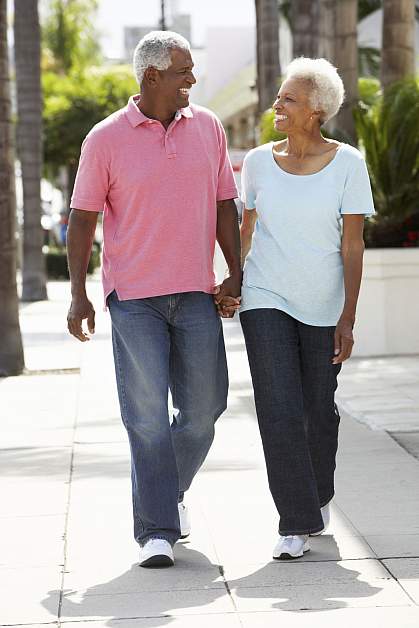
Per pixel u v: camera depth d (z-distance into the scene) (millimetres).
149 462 10594
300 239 10562
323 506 11352
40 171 48469
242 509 12539
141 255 10625
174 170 10555
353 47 29047
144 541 10633
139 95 10812
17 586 10211
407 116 27578
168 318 10781
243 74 77125
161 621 9164
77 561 10891
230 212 11070
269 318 10602
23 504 13086
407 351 25766
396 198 27812
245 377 22969
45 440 16938
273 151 10805
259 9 45250
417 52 53031
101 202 10734
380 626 8930
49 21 109750
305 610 9328
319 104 10469
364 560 10648
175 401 11156
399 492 13242
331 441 11141
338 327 10594
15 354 24922
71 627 9109
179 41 10523
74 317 10805
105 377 23828
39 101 48031
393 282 25594
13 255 24922
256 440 16375
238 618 9180
